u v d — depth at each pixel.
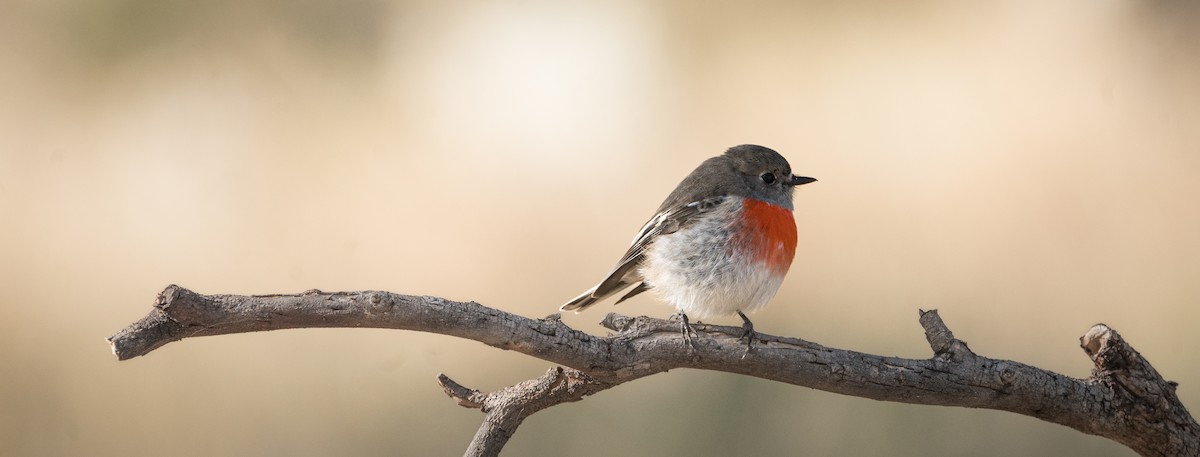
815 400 11.88
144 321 4.80
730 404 11.92
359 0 17.72
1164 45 18.02
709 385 12.16
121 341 4.71
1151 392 5.69
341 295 5.08
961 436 11.34
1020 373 5.73
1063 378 5.79
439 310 5.23
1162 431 5.72
